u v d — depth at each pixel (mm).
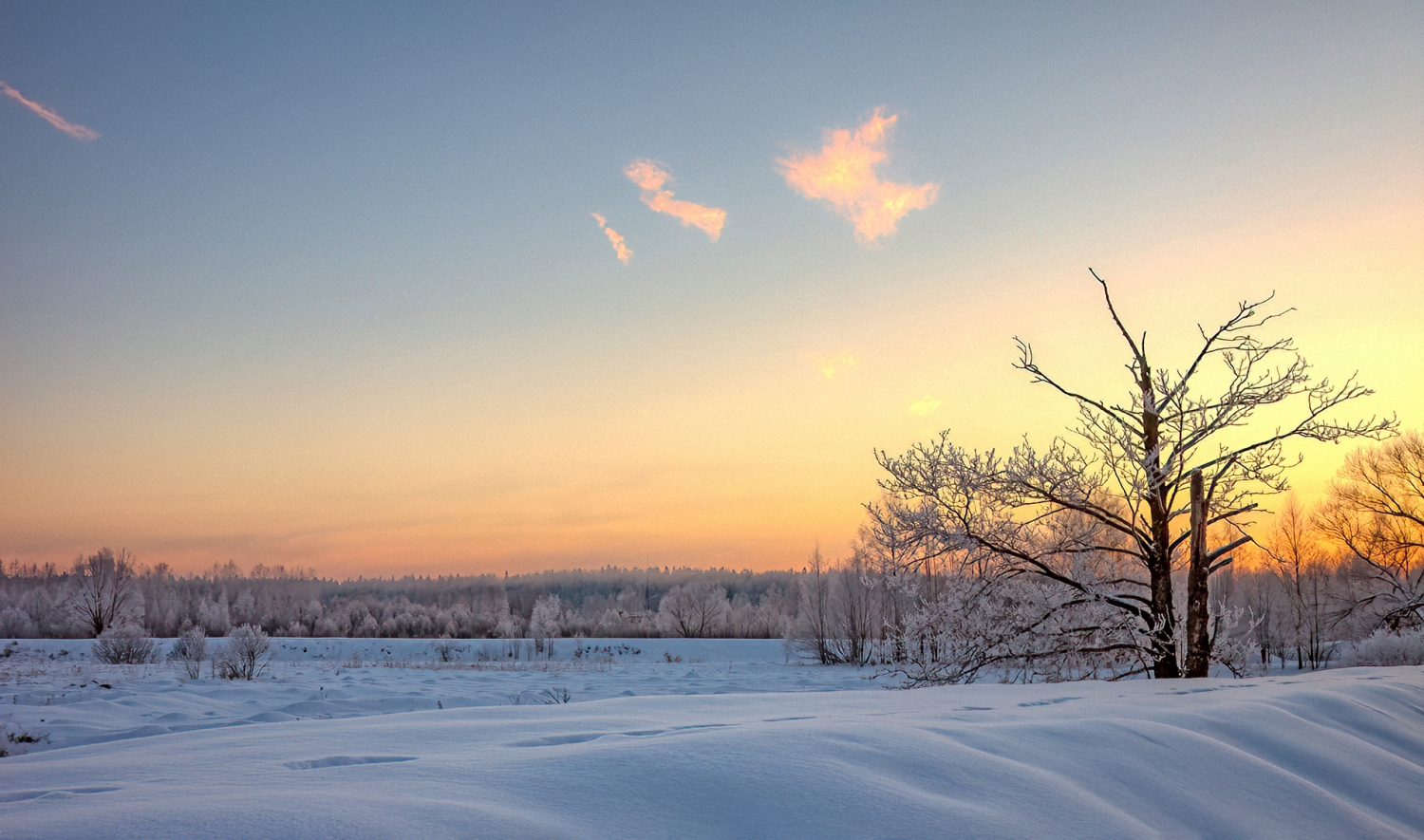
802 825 3020
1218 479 12383
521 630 73375
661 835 2854
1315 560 35969
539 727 4793
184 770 3660
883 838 2975
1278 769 4773
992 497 13508
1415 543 31906
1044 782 3848
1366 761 5309
